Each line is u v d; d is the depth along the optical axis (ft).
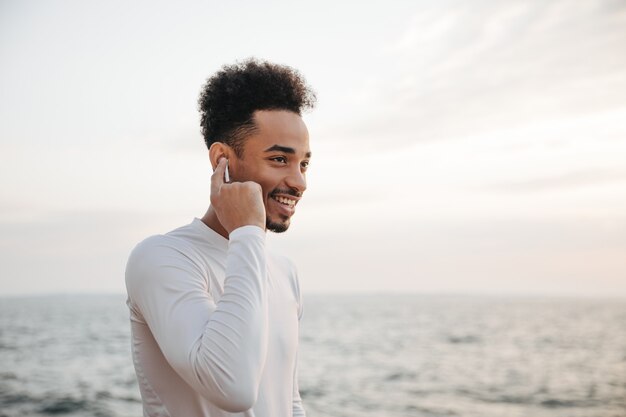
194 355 4.11
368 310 251.60
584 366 82.23
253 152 4.92
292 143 4.95
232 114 4.99
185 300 4.44
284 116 4.96
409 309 266.77
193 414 4.74
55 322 152.46
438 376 71.56
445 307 301.02
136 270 4.67
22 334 112.47
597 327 154.20
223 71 5.27
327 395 57.72
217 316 4.15
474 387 64.03
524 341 117.80
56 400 47.37
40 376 59.77
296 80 5.10
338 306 302.25
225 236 5.08
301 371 74.79
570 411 51.96
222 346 4.02
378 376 71.10
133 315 4.93
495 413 50.72
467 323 171.63
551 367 81.00
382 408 51.72
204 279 4.71
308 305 313.53
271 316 5.11
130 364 69.46
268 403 4.86
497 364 84.12
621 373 75.15
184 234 4.94
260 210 4.61
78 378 58.85
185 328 4.28
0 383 54.80
